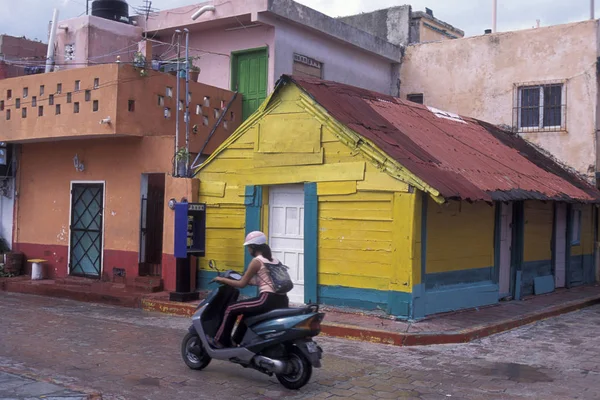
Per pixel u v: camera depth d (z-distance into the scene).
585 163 16.58
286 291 7.07
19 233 15.89
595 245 17.06
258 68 16.34
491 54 18.38
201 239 12.14
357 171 10.52
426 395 6.69
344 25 18.08
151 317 11.34
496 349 9.02
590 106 16.58
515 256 13.35
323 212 10.98
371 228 10.43
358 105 11.92
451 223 11.09
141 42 16.39
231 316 7.08
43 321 10.73
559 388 7.04
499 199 10.73
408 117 12.98
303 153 11.19
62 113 13.66
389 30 22.75
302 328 6.59
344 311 10.61
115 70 12.81
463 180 10.63
